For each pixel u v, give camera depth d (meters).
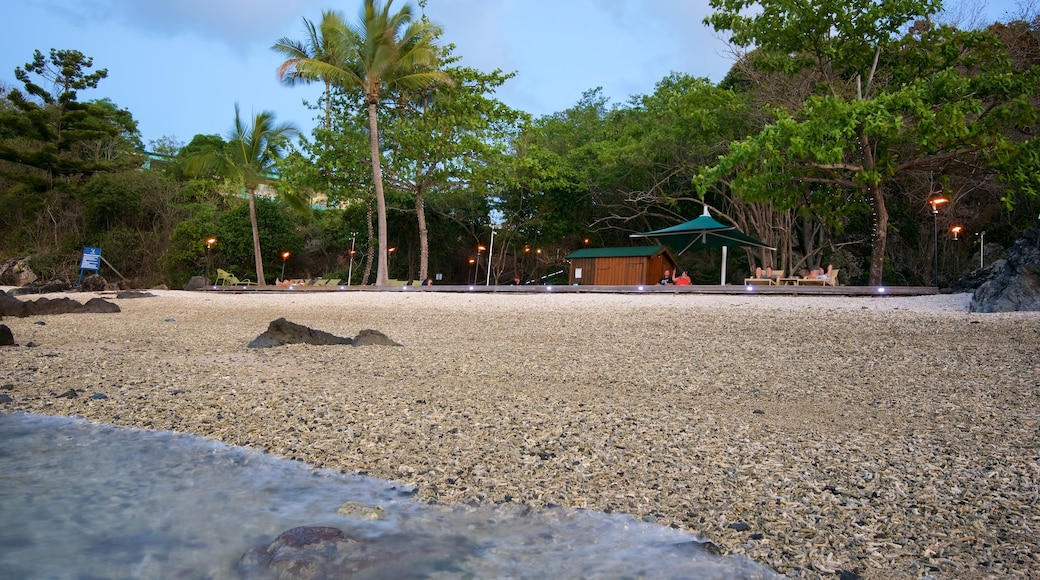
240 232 43.19
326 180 33.16
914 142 20.84
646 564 3.09
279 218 44.44
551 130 42.31
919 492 4.07
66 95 45.75
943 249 29.67
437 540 3.34
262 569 2.94
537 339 11.49
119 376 7.70
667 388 7.38
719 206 35.75
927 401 6.61
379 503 3.89
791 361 8.95
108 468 4.48
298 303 20.17
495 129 33.59
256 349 10.08
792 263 32.41
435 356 9.55
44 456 4.72
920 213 28.53
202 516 3.63
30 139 48.78
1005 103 19.39
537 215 42.03
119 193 46.28
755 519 3.67
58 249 44.41
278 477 4.35
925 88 18.84
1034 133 23.89
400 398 6.70
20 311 16.16
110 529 3.42
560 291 22.89
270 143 37.78
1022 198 26.80
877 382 7.54
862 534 3.46
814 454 4.86
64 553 3.11
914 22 24.77
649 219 40.25
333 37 29.02
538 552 3.22
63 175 47.41
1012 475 4.36
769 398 6.87
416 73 29.97
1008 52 22.69
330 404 6.39
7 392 6.78
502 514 3.74
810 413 6.20
